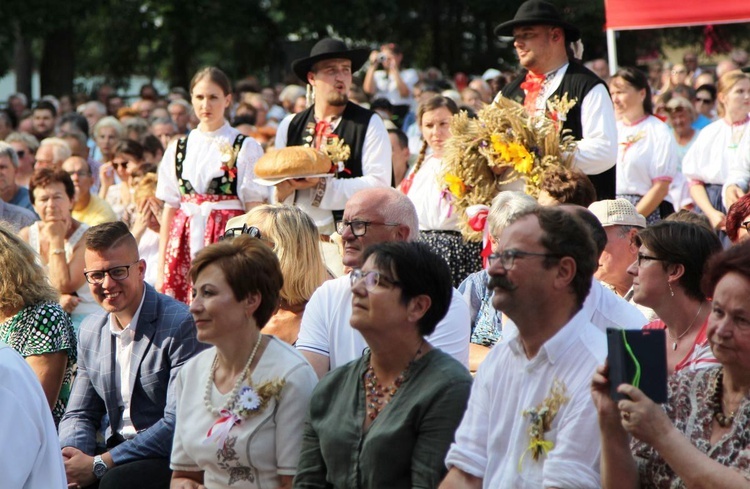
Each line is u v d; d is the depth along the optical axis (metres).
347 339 7.90
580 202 9.09
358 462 6.40
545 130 10.84
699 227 6.93
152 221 14.37
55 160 16.91
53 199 12.68
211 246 7.23
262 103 25.67
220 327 7.12
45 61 41.09
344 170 12.29
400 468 6.30
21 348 9.07
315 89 12.62
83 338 9.17
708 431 5.33
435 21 43.97
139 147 16.52
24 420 6.77
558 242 5.65
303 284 8.72
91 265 8.77
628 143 13.88
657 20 15.55
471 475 6.02
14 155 16.11
